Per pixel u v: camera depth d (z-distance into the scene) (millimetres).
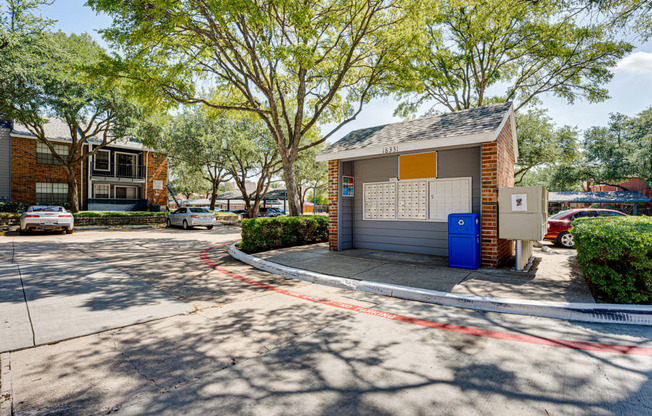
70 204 21016
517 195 6371
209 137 23688
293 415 2279
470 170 7750
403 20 12414
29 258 8320
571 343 3471
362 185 9797
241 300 5195
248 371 2908
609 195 29766
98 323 4012
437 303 5008
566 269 6746
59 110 16719
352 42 13219
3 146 21344
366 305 4945
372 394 2539
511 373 2844
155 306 4746
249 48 12203
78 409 2311
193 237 15203
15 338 3518
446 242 8188
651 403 2381
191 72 12414
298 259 8164
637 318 4016
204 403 2416
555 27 16906
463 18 19609
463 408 2346
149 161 26969
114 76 11281
